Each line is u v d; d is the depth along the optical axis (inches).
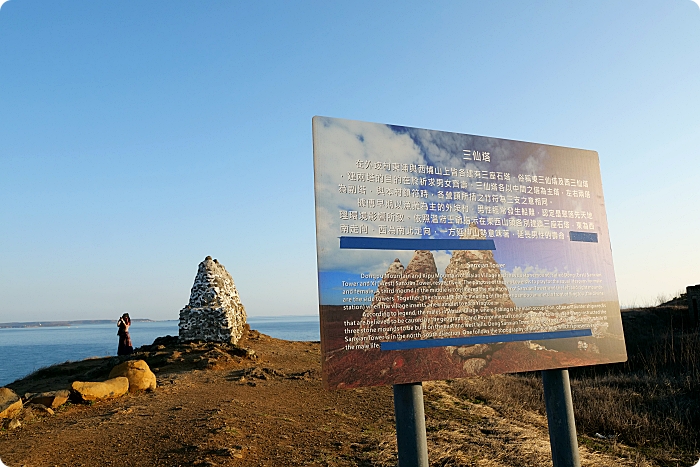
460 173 209.3
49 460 217.0
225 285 653.9
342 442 261.9
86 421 280.4
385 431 288.7
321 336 170.7
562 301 218.2
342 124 189.6
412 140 201.5
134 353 584.7
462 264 199.6
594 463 274.1
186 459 217.6
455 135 212.4
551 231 223.8
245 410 310.5
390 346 179.8
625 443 325.7
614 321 228.7
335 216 180.7
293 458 233.6
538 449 272.4
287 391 383.2
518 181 221.5
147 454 225.3
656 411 386.9
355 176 187.5
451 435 287.7
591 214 236.7
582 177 239.1
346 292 176.7
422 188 198.7
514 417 349.7
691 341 656.4
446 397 389.1
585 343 219.3
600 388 470.0
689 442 320.5
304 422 297.6
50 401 309.0
